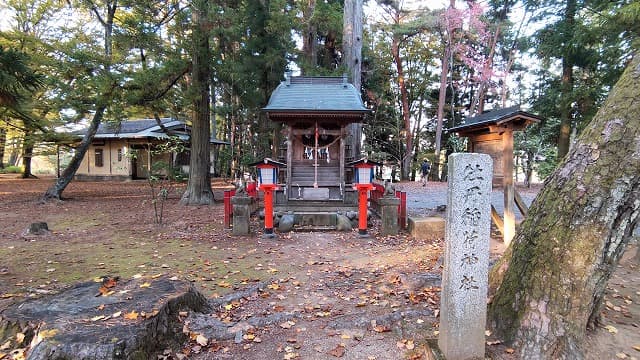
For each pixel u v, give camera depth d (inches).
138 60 467.8
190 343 113.5
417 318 128.6
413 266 201.5
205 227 319.9
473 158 93.7
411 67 1016.2
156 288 127.3
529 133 590.2
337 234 295.1
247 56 458.6
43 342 89.1
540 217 108.0
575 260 97.2
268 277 187.8
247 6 442.0
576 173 102.0
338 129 368.8
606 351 99.2
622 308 133.5
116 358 88.4
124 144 893.8
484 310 95.7
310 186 362.6
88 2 434.9
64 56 438.0
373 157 876.6
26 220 352.2
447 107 1025.5
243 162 593.6
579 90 455.5
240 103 554.3
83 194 597.0
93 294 120.2
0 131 636.7
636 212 93.3
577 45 428.1
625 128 94.6
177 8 404.8
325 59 732.7
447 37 852.6
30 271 193.5
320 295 161.2
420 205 455.2
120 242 264.2
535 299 101.7
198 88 418.9
